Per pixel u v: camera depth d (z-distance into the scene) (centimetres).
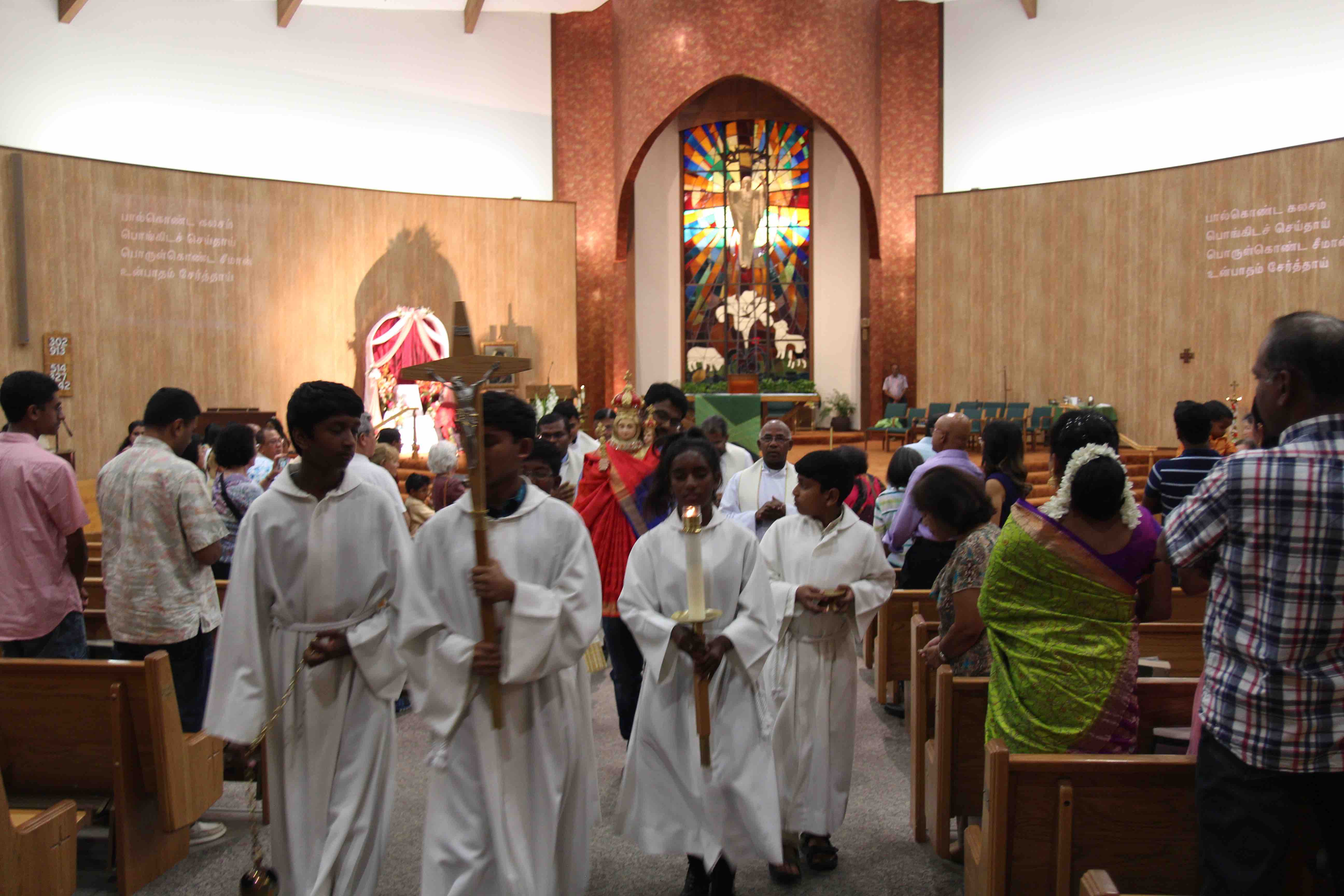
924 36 1903
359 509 286
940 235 1753
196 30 1543
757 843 301
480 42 1836
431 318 1602
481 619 263
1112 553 264
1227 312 1464
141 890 336
